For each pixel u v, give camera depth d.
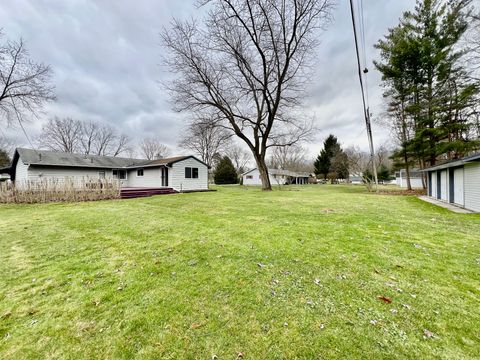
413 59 14.60
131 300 2.28
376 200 10.62
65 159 18.19
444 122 14.39
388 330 1.79
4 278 2.77
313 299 2.23
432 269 2.83
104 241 4.13
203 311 2.08
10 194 9.56
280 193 15.25
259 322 1.92
